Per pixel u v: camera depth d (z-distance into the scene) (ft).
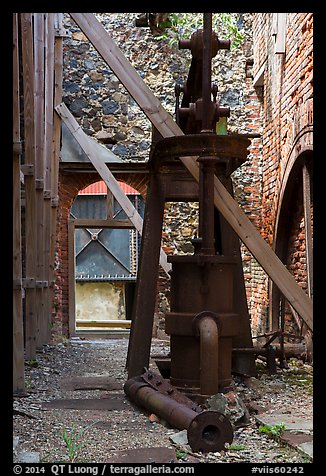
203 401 17.88
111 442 15.44
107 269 58.54
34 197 27.91
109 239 58.65
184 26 43.80
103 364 30.19
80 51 44.21
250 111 44.34
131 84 19.30
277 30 35.35
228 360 19.13
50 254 39.65
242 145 18.78
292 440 15.29
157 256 23.65
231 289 19.31
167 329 19.03
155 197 24.04
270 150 40.09
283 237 37.06
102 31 19.44
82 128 43.88
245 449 14.99
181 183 24.27
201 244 19.19
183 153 18.71
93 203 53.21
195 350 18.69
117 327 58.29
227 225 25.61
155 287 23.45
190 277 18.88
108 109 44.11
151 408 17.97
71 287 43.88
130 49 44.37
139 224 38.83
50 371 27.40
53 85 39.73
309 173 30.89
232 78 44.50
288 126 33.94
